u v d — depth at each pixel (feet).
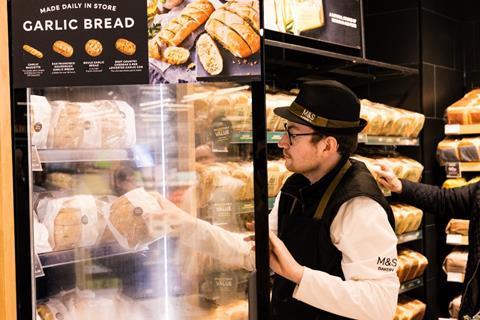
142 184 5.34
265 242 4.83
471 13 14.57
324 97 6.10
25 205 4.84
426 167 12.98
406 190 9.32
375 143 11.22
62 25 4.83
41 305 5.08
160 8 4.83
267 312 4.85
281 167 9.07
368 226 5.86
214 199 5.09
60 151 5.17
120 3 4.82
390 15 13.24
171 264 5.29
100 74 4.85
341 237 5.96
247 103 4.86
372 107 11.55
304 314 6.36
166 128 5.26
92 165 5.28
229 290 5.14
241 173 4.91
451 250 13.29
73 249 5.20
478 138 12.35
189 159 5.22
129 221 5.26
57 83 4.86
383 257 5.83
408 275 11.75
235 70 4.82
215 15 4.81
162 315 5.28
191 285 5.26
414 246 12.82
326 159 6.31
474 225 8.48
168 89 5.15
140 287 5.31
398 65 12.92
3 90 4.82
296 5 9.95
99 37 4.84
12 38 4.84
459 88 14.44
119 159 5.31
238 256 5.02
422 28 12.84
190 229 5.24
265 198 4.82
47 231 5.09
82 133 5.23
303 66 11.18
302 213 6.51
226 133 4.99
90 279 5.25
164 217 5.27
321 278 5.61
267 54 9.84
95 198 5.30
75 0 4.82
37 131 5.01
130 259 5.32
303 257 6.20
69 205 5.17
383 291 5.75
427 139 13.03
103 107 5.26
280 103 9.18
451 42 14.10
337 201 5.99
